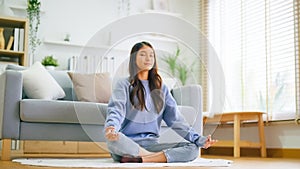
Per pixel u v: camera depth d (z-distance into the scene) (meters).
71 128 2.71
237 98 4.50
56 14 4.53
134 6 4.94
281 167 2.13
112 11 4.81
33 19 4.40
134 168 1.79
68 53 4.54
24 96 2.97
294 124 3.59
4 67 4.06
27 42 4.13
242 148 4.18
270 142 3.85
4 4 4.27
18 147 3.62
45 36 4.45
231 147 4.24
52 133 2.66
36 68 3.09
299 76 3.55
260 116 3.79
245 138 4.18
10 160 2.51
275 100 3.89
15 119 2.57
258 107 4.15
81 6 4.66
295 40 3.63
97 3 4.75
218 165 2.09
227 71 4.65
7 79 2.58
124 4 4.89
